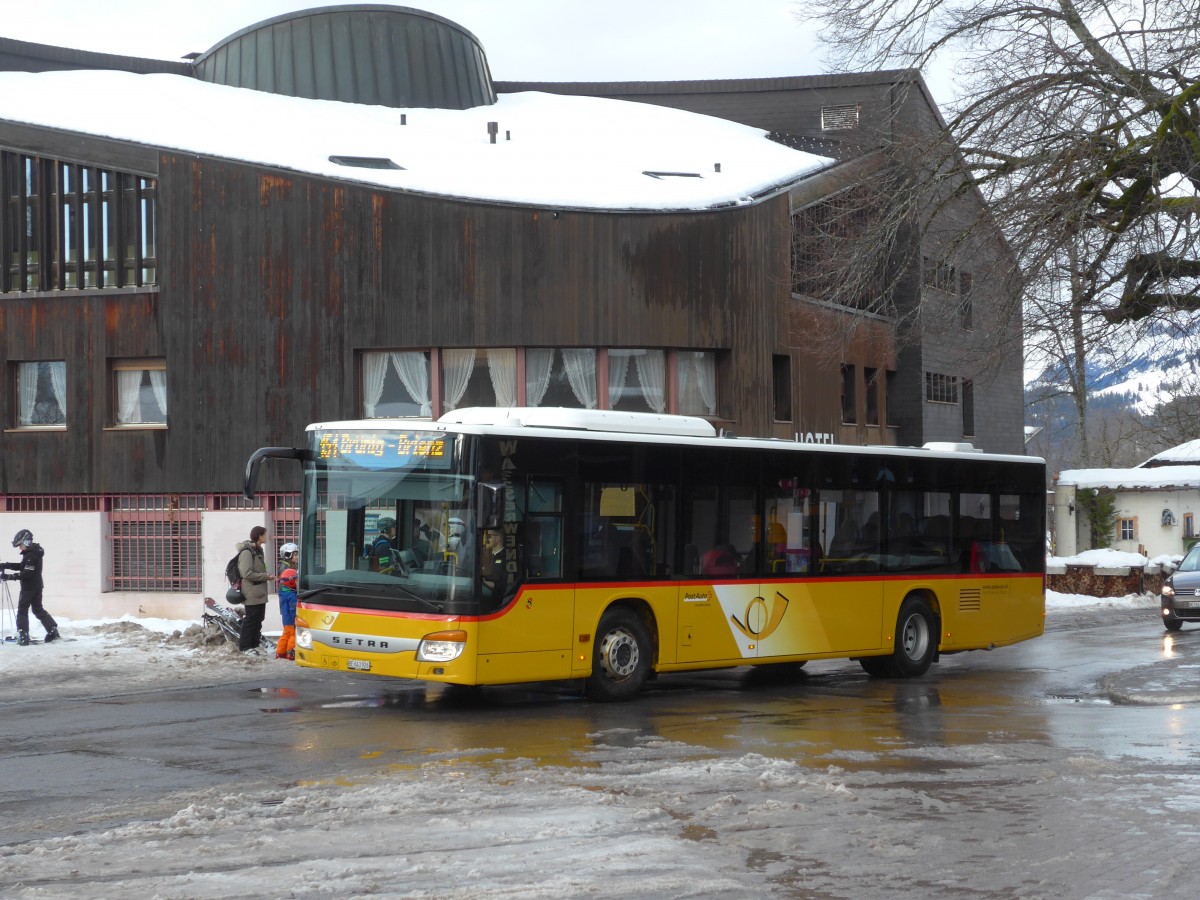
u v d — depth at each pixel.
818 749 12.10
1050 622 31.22
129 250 31.80
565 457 15.59
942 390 44.12
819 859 7.80
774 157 38.53
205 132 32.53
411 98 41.94
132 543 31.75
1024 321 18.08
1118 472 57.88
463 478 14.82
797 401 34.00
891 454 19.36
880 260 21.19
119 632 22.23
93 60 42.22
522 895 7.02
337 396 30.25
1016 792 9.86
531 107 44.50
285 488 30.39
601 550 15.89
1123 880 7.28
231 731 13.45
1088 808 9.24
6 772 11.16
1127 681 17.64
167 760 11.66
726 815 9.00
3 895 7.07
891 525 19.31
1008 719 14.37
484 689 17.36
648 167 35.03
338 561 15.42
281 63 41.16
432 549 14.84
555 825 8.67
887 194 20.16
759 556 17.58
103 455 31.66
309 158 31.62
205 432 30.98
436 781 10.34
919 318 21.19
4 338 32.34
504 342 29.69
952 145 18.27
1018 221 17.27
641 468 16.36
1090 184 16.77
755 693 17.33
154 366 31.77
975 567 20.50
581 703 15.91
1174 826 8.63
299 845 8.16
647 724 14.04
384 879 7.36
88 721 14.20
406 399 30.30
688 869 7.55
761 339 32.31
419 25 42.56
